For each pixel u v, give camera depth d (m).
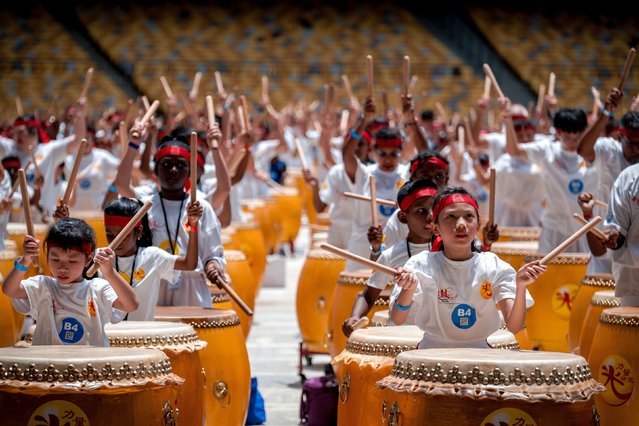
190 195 10.48
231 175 14.70
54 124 22.64
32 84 50.06
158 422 7.19
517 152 15.66
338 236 15.34
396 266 9.58
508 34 51.91
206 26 53.22
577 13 52.59
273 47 52.44
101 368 6.89
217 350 9.73
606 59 50.44
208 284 12.10
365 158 15.70
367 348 8.54
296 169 40.75
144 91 50.03
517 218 19.33
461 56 51.78
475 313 7.86
